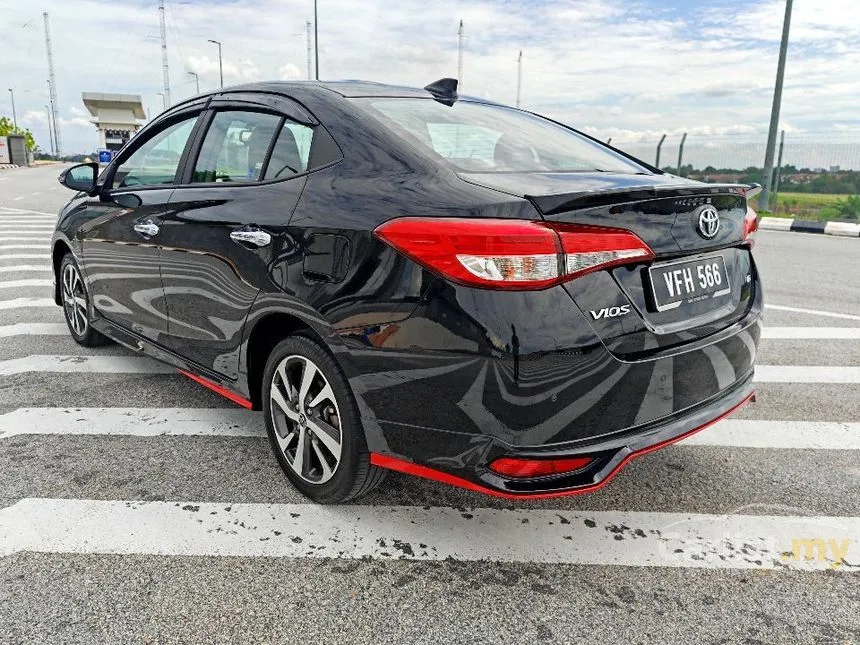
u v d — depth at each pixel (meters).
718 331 2.52
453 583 2.30
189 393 4.01
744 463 3.24
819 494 2.95
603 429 2.19
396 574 2.34
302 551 2.46
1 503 2.74
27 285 7.08
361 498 2.84
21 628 2.03
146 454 3.21
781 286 7.55
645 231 2.19
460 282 2.07
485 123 2.97
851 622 2.13
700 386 2.44
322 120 2.73
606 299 2.12
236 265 2.84
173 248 3.27
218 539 2.52
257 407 3.06
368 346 2.29
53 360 4.59
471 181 2.26
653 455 3.31
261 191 2.80
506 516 2.73
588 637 2.05
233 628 2.06
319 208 2.48
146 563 2.37
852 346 5.21
